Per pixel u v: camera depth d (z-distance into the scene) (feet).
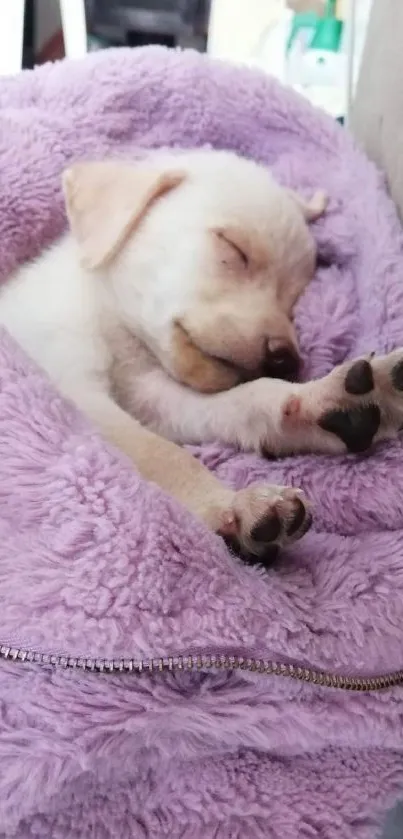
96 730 1.14
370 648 1.26
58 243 1.93
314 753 1.29
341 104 2.94
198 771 1.24
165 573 1.20
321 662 1.23
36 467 1.26
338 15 2.98
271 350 1.61
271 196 1.74
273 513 1.32
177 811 1.23
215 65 2.05
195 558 1.23
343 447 1.48
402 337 1.59
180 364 1.65
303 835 1.24
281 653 1.22
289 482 1.50
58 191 1.97
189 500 1.43
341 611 1.28
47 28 3.35
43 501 1.24
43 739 1.14
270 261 1.70
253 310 1.64
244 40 3.17
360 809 1.28
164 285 1.67
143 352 1.77
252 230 1.69
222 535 1.35
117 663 1.16
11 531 1.23
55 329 1.72
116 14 3.12
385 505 1.45
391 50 1.79
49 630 1.16
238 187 1.73
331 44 2.96
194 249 1.67
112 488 1.24
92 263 1.70
